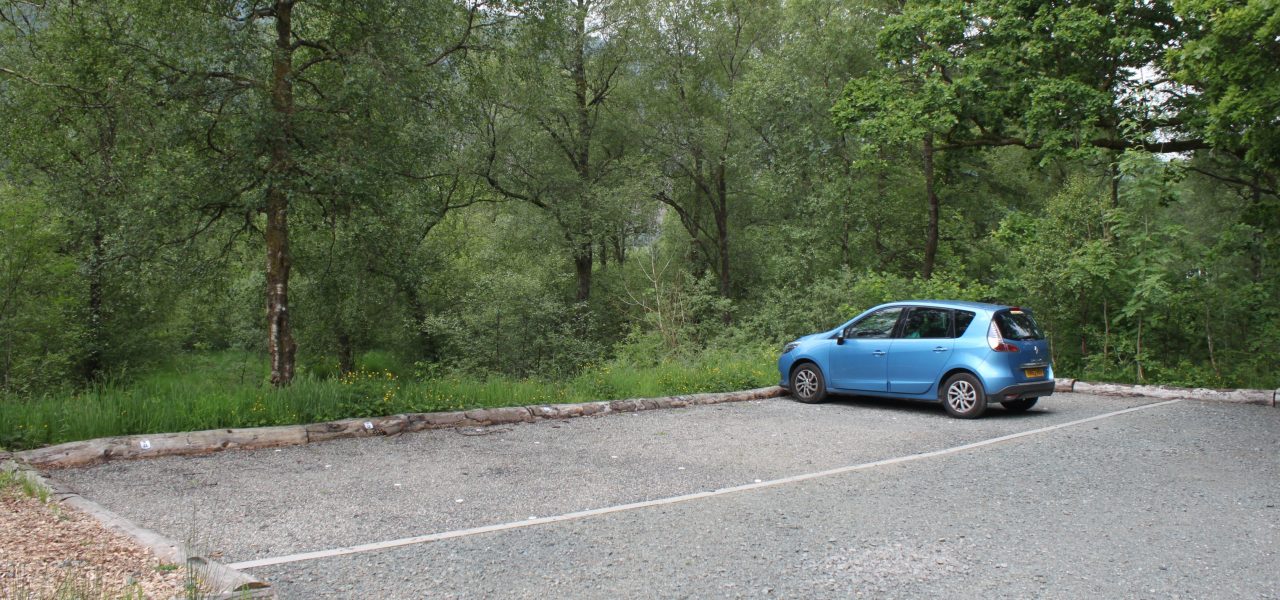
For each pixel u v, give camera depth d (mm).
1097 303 13656
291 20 11500
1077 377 13562
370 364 23594
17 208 14031
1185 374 12664
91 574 3535
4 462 6227
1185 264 13367
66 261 14992
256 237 13586
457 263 23844
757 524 4996
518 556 4340
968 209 27016
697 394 11461
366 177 10336
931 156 21984
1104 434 8516
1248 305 12859
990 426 9141
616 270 30266
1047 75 15727
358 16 10656
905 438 8297
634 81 27828
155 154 10109
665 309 21328
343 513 5250
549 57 16953
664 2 26906
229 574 3645
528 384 11000
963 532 4812
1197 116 14477
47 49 10516
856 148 24281
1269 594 3748
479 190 25094
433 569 4102
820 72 23703
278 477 6352
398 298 19078
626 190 24875
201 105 9938
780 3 28531
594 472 6594
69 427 7121
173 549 4051
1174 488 5988
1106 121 15406
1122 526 4941
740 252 31297
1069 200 13820
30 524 4398
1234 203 21781
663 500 5629
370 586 3824
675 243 31656
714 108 29312
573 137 26219
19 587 3305
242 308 19406
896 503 5527
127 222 10312
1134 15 14773
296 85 11500
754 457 7254
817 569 4125
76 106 10492
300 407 8508
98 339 16812
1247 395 11227
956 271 17984
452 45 12961
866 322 11078
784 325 19156
